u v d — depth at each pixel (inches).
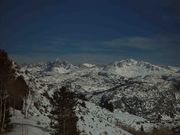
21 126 2201.0
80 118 3629.4
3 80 1967.3
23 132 2048.5
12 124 2161.7
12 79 2107.5
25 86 2527.1
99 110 5546.3
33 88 3211.1
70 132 2299.5
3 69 1939.0
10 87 2070.6
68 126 2281.0
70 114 2301.9
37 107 2950.3
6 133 1987.0
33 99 3004.4
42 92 3435.0
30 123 2353.6
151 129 7180.1
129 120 7101.4
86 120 3754.9
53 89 3887.8
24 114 2583.7
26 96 2642.7
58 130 2267.5
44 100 3267.7
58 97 2287.2
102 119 4480.8
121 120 6304.1
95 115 4559.5
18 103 2598.4
